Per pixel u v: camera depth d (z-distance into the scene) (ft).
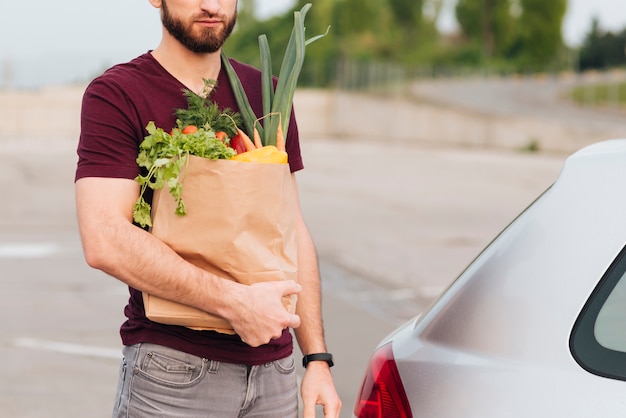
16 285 32.22
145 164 7.82
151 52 8.45
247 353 8.28
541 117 197.06
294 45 8.48
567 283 6.92
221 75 8.59
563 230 7.12
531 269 7.11
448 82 250.37
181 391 8.18
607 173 7.23
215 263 7.74
